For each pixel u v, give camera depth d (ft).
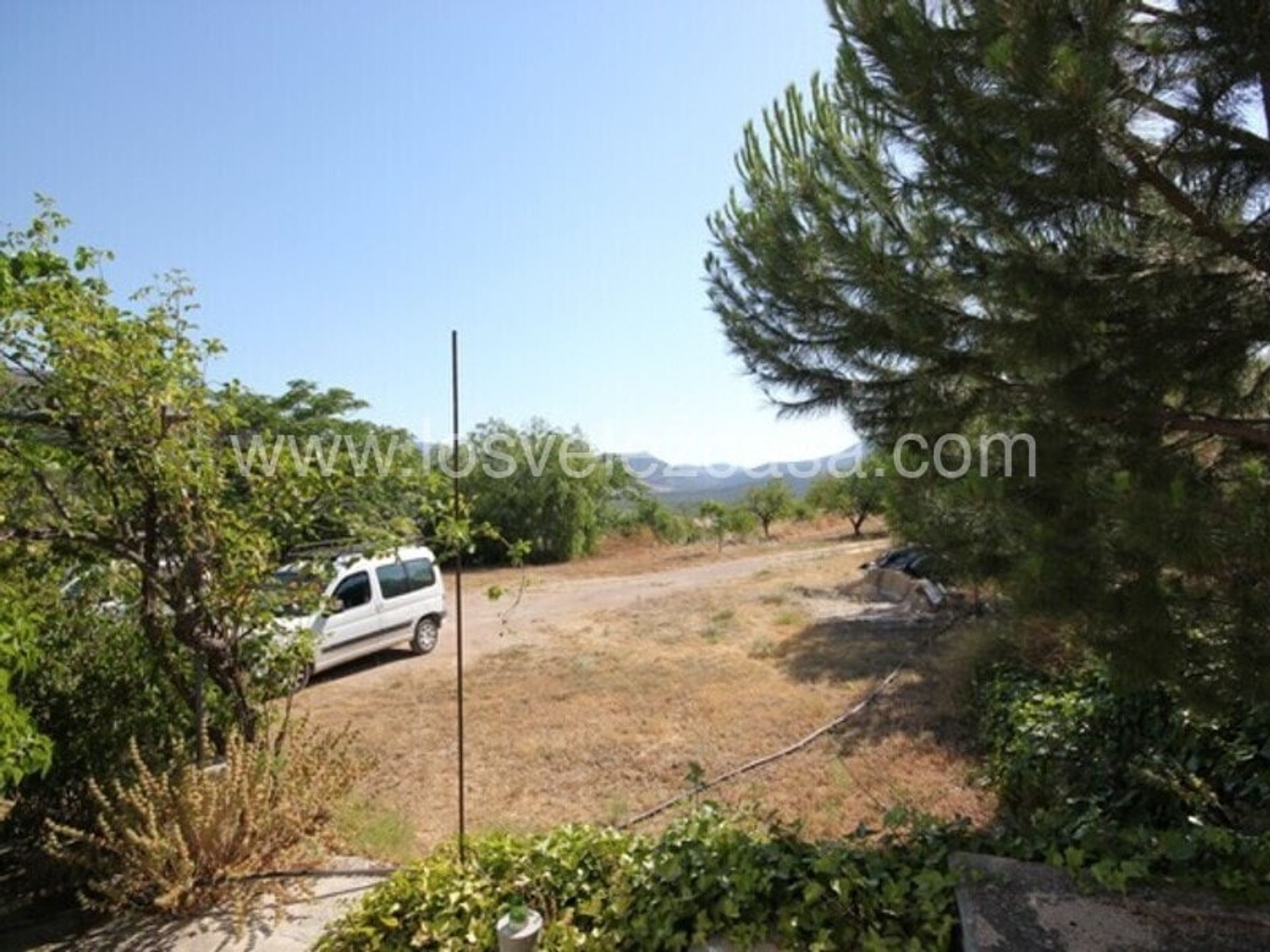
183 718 14.10
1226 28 7.38
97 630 13.75
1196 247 8.43
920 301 9.99
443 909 9.50
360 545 14.78
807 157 12.90
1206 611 7.12
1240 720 11.73
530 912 8.64
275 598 14.01
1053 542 7.92
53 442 12.00
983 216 8.59
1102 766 12.97
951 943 7.91
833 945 8.00
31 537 11.79
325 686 27.30
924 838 9.52
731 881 9.02
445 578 61.72
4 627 10.29
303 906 11.21
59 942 10.61
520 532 71.82
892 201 10.67
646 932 8.71
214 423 12.91
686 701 24.08
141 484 12.24
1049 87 6.84
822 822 15.21
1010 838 9.51
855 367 12.91
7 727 9.52
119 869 11.19
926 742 19.12
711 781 17.67
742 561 66.59
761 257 13.76
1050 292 8.11
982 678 20.77
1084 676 16.71
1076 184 7.61
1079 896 8.16
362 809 15.23
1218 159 7.88
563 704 24.44
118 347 11.75
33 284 11.84
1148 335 8.60
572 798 17.28
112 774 12.26
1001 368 10.00
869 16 8.97
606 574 62.28
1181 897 8.03
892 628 32.78
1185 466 8.57
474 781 18.39
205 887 11.14
